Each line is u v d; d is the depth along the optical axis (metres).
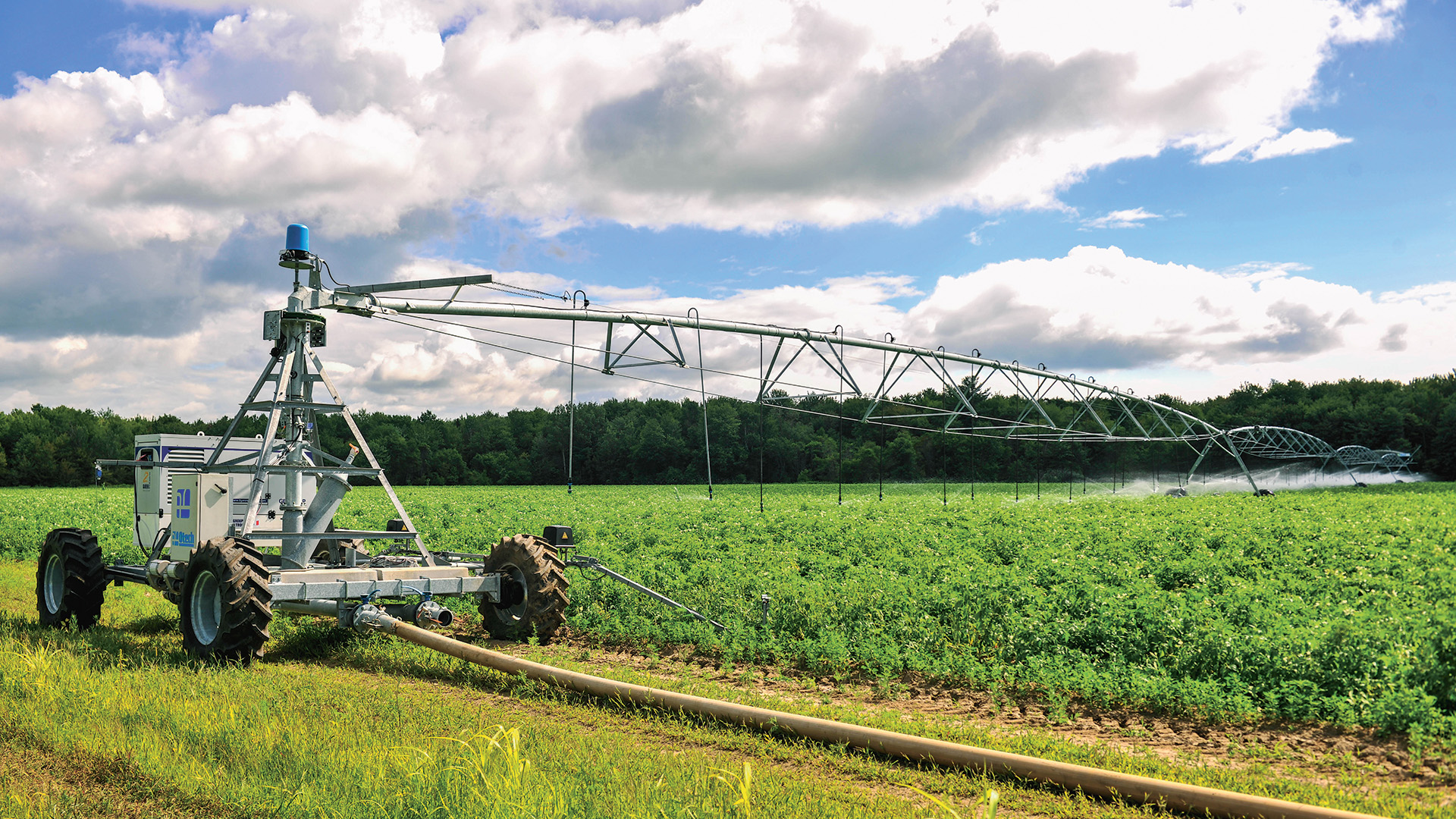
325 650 8.92
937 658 8.55
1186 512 29.73
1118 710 7.09
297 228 9.89
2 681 6.75
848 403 96.44
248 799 4.54
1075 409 87.69
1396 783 5.29
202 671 7.48
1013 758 5.11
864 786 5.15
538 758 5.19
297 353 9.75
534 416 113.19
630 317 18.98
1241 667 7.55
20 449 90.31
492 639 9.84
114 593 12.79
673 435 99.88
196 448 11.20
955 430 30.77
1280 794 5.00
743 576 13.16
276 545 10.66
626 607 10.88
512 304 16.45
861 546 18.66
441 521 28.14
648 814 4.26
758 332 22.25
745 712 6.11
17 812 4.37
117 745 5.29
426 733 5.74
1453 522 22.64
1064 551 16.89
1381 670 7.01
